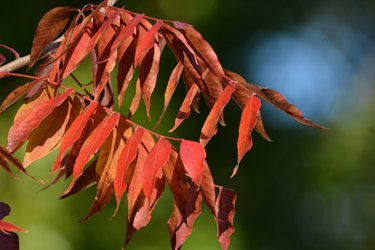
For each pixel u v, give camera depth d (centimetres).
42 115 245
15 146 241
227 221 270
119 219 770
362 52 1061
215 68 255
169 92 275
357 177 980
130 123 256
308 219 926
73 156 259
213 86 269
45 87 263
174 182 253
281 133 915
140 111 768
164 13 845
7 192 729
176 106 791
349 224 975
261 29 907
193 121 800
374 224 975
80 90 726
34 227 732
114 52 263
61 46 263
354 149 1002
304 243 917
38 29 263
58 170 259
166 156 239
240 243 871
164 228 780
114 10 268
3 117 743
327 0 1020
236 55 888
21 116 259
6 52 793
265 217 888
